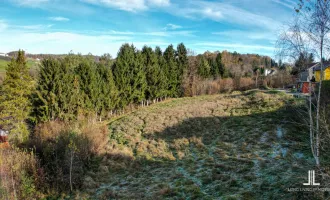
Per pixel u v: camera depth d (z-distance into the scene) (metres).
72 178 10.11
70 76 19.62
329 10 5.77
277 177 8.02
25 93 18.14
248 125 15.57
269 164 9.30
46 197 9.27
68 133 13.39
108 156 12.88
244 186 7.98
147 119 20.45
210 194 7.94
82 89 21.42
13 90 17.42
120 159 12.48
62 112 18.66
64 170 10.52
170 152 12.97
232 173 9.16
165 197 8.16
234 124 16.33
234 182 8.35
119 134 17.06
